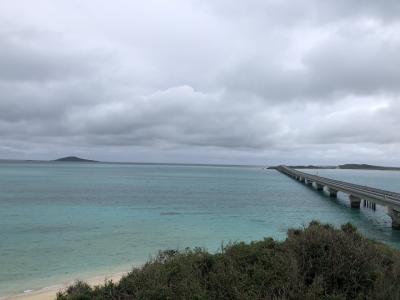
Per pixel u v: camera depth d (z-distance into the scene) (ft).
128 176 582.76
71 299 33.76
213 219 162.61
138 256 91.45
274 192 334.44
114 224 142.10
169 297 27.71
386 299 26.23
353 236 37.55
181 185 400.67
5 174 540.11
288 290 26.73
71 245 103.65
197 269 32.99
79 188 318.04
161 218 161.68
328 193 332.80
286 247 35.86
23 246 101.76
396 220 144.25
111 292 32.27
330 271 29.43
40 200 224.12
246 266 33.45
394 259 34.68
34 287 67.05
